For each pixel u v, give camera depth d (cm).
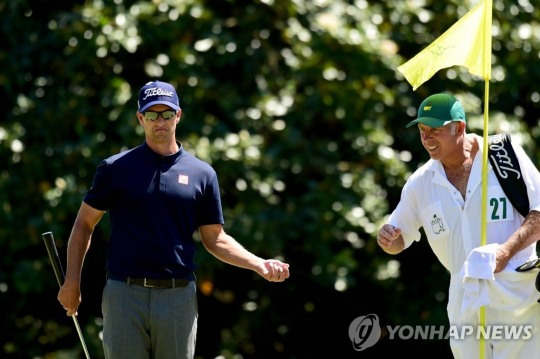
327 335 3456
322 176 3272
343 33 3216
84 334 3244
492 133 3322
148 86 2006
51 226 3150
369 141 3244
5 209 3148
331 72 3228
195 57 3234
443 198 2047
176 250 1986
